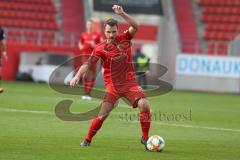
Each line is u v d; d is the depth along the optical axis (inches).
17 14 4074.8
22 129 1418.6
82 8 4202.8
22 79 3627.0
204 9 4274.1
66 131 1419.8
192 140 1352.1
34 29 4057.6
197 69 3649.1
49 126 1501.0
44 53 3713.1
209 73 3624.5
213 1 4296.3
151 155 1098.7
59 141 1243.8
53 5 4160.9
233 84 3585.1
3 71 3634.4
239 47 3720.5
